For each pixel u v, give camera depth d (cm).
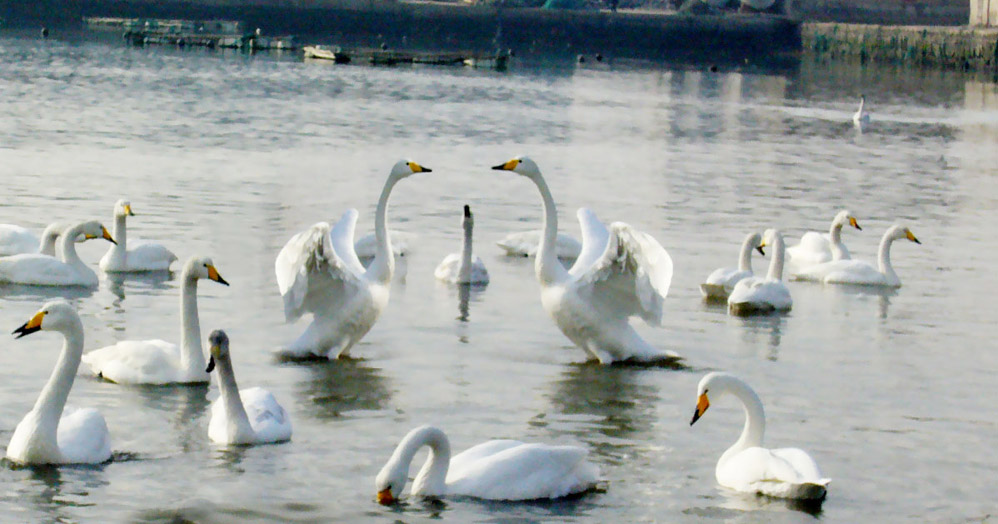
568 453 1280
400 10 11562
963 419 1567
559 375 1709
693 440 1458
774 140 5169
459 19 11525
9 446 1317
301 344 1745
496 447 1295
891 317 2112
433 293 2175
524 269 2412
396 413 1523
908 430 1519
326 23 11531
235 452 1360
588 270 1739
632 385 1670
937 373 1773
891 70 10225
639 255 1708
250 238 2522
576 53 10962
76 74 6550
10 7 11100
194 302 1594
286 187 3250
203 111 5134
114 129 4325
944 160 4669
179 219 2689
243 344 1791
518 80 7862
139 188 3077
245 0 11469
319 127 4794
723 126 5650
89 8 11294
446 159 4047
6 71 6481
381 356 1775
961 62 10188
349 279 1711
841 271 2391
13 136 3975
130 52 8369
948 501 1293
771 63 10700
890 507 1272
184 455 1347
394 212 2980
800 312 2130
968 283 2422
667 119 5850
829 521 1228
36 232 2456
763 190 3628
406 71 8094
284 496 1248
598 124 5469
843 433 1500
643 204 3250
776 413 1567
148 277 2178
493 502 1241
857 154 4769
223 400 1385
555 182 3625
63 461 1302
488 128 5091
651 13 12731
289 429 1419
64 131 4181
